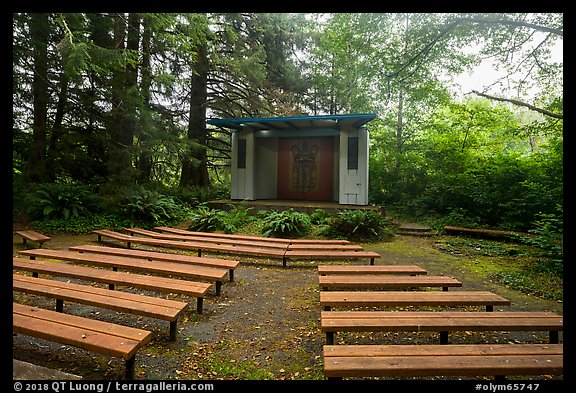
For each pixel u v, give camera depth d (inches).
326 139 580.7
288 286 207.6
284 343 131.4
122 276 168.2
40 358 114.2
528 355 94.2
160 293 190.2
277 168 608.1
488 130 559.2
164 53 504.7
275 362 116.9
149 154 442.3
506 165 466.3
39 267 180.5
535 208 384.2
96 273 171.9
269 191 602.5
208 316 157.9
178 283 161.0
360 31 367.6
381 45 393.4
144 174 547.8
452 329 113.7
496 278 230.7
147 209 419.2
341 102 763.4
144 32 430.3
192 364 114.2
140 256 227.3
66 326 105.9
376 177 631.8
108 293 140.4
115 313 157.8
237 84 633.6
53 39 404.2
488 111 536.4
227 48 594.2
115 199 424.2
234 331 141.9
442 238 386.9
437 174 568.1
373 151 697.6
